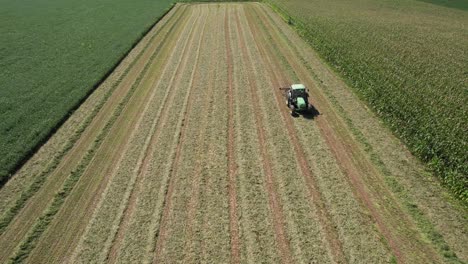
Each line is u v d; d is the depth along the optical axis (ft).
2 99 87.92
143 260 44.37
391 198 54.13
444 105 80.53
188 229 48.98
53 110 81.76
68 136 72.84
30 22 178.91
